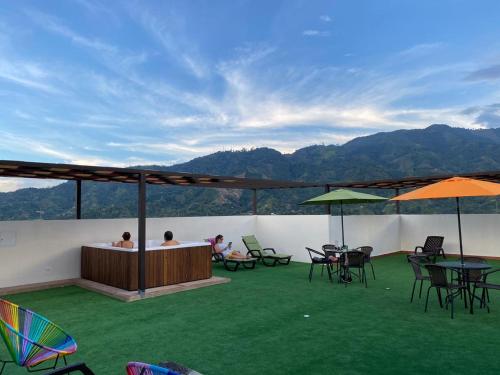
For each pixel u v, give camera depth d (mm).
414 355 3885
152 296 6711
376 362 3717
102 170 6602
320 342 4301
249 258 10078
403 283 7883
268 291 7109
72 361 3809
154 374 1811
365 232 12352
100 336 4570
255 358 3850
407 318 5242
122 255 7090
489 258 11820
